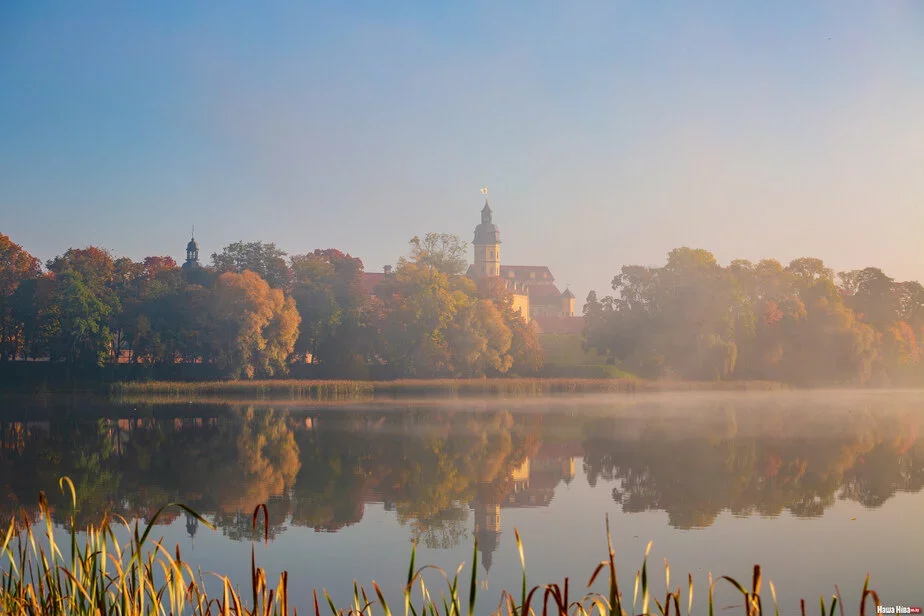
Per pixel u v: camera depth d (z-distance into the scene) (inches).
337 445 1776.6
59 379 3225.9
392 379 3661.4
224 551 910.4
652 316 3794.3
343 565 861.2
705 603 723.4
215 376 3366.1
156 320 3368.6
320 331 3656.5
